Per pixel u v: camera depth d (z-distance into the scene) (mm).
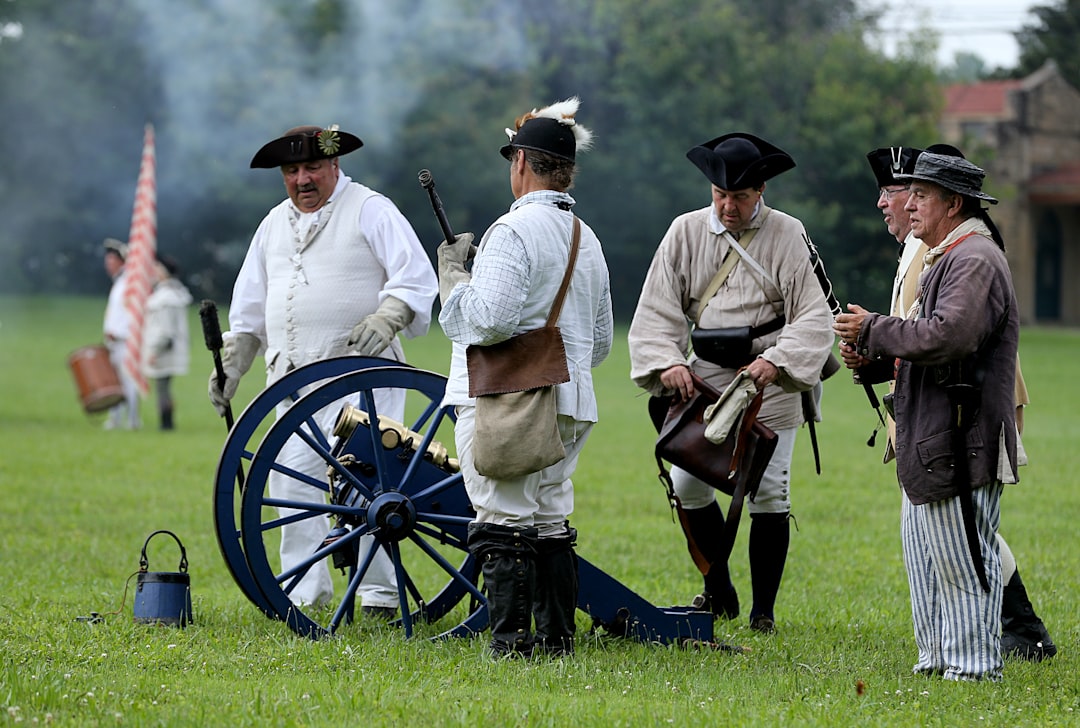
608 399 44438
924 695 9891
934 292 10367
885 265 93875
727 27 93000
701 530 13578
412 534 11836
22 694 9000
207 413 39000
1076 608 14359
